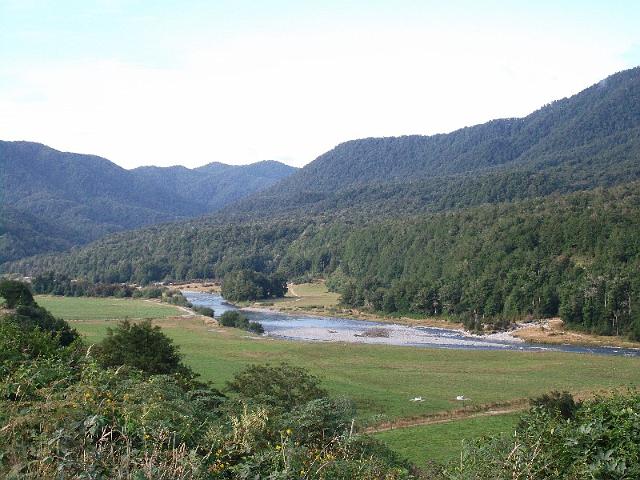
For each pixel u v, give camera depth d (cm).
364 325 11856
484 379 5969
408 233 17912
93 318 10875
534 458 942
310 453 1034
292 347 8075
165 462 801
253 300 16050
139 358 2883
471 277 13212
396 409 4522
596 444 985
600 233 12300
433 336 10306
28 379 1137
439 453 3216
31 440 862
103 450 822
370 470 1083
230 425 1094
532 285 11662
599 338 9831
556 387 5512
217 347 7950
